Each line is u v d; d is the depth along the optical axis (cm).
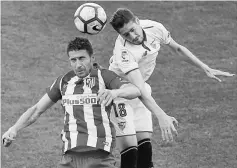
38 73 4472
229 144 2866
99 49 4975
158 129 3197
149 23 1959
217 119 3300
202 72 4353
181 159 2680
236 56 4766
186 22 5569
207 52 4866
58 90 1622
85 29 1898
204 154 2731
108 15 5588
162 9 5875
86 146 1538
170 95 3819
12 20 5616
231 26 5500
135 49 1867
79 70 1561
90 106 1557
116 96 1490
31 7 5966
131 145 1925
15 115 3534
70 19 5672
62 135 1603
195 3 6066
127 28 1808
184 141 2945
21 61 4719
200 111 3462
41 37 5253
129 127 1919
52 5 6028
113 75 1580
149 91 2022
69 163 1567
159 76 4275
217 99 3684
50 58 4803
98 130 1549
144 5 5975
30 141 3056
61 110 3619
